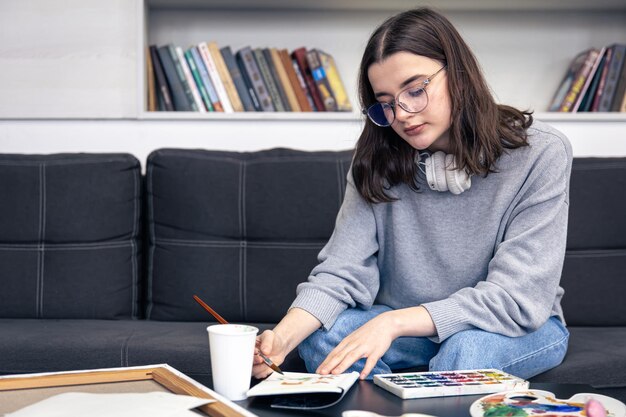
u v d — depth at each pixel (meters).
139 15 2.34
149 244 2.06
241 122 2.37
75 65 2.35
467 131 1.39
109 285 2.01
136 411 0.82
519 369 1.34
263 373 1.17
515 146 1.41
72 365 1.57
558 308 1.50
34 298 1.98
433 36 1.34
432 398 1.01
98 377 1.03
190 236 2.02
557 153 1.41
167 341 1.62
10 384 0.99
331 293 1.38
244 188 2.05
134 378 1.04
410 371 1.43
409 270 1.50
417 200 1.49
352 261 1.49
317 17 2.53
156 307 2.00
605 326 1.93
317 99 2.38
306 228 2.01
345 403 0.99
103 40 2.35
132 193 2.08
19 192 2.03
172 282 1.99
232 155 2.11
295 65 2.40
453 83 1.34
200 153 2.08
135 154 2.37
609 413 0.91
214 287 1.98
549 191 1.38
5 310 1.97
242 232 2.04
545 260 1.32
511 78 2.55
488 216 1.43
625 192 1.99
